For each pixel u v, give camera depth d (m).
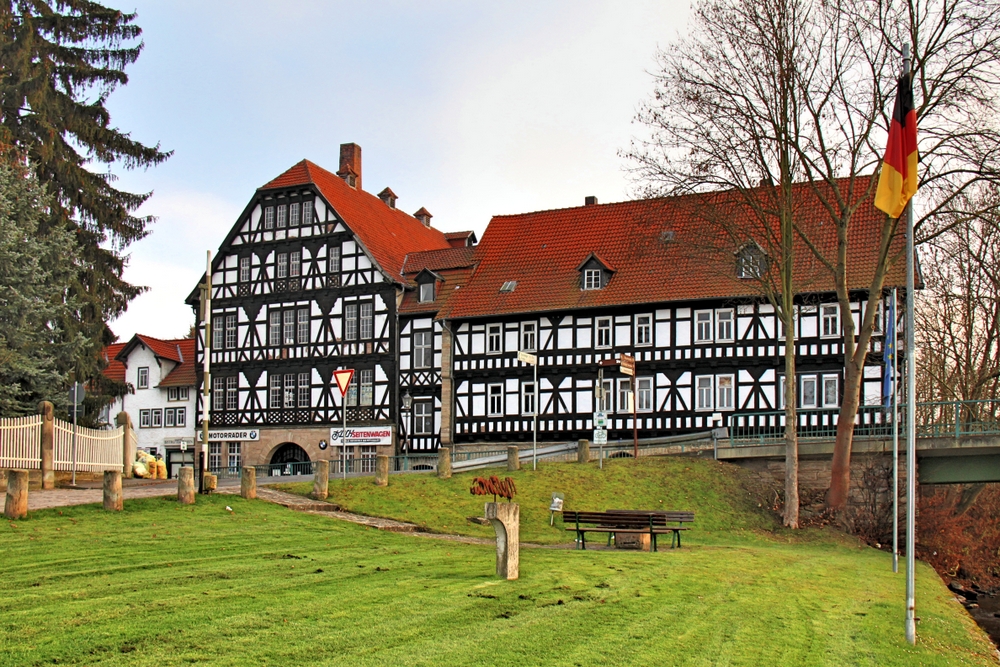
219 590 12.24
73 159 37.69
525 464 32.50
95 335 37.34
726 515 28.84
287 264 49.72
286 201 50.00
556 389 42.88
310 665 9.04
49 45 37.56
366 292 47.66
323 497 25.83
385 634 10.33
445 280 47.34
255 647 9.55
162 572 13.45
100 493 22.92
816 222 38.97
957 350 41.84
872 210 39.03
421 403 46.06
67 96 37.59
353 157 55.44
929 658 12.09
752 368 39.28
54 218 36.06
